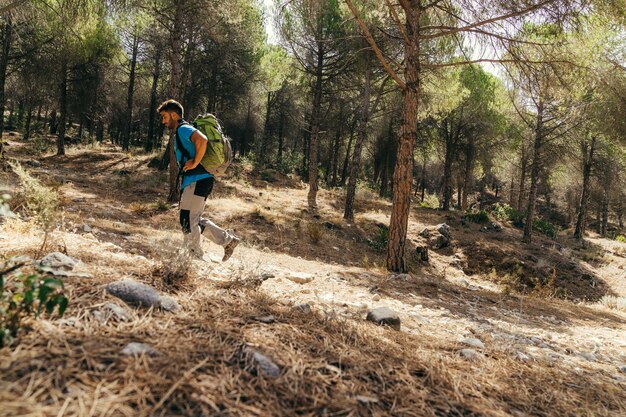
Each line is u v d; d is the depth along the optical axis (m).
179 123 3.95
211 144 3.86
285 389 1.77
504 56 9.15
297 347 2.21
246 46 22.67
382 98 21.16
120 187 15.66
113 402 1.41
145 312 2.22
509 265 15.87
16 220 3.79
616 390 2.73
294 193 22.69
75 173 18.12
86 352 1.67
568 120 17.34
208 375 1.72
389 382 2.08
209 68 24.47
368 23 13.83
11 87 26.88
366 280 6.75
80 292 2.27
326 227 15.90
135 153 27.11
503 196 54.28
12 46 18.75
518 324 4.98
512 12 8.05
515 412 2.09
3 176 9.47
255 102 36.31
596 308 9.12
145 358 1.71
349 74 18.98
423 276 9.96
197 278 3.15
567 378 2.80
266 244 11.30
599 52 8.95
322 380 1.92
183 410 1.47
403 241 9.09
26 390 1.37
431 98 17.53
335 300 4.09
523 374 2.70
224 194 18.20
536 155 19.28
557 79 8.91
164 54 24.27
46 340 1.71
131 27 25.78
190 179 3.88
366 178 42.22
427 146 30.58
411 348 2.72
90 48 21.73
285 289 4.16
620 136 14.07
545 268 15.88
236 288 3.09
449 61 15.08
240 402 1.60
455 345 3.04
